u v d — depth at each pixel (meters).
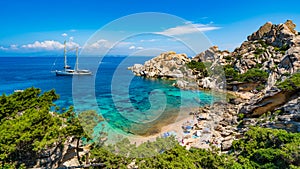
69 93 29.23
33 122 10.46
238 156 10.70
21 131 9.78
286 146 9.54
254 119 16.53
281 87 16.44
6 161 10.09
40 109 12.16
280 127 13.31
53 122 11.03
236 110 20.88
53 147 12.02
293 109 14.14
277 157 9.30
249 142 11.04
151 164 8.24
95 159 10.19
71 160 11.97
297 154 8.98
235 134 15.31
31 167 11.03
